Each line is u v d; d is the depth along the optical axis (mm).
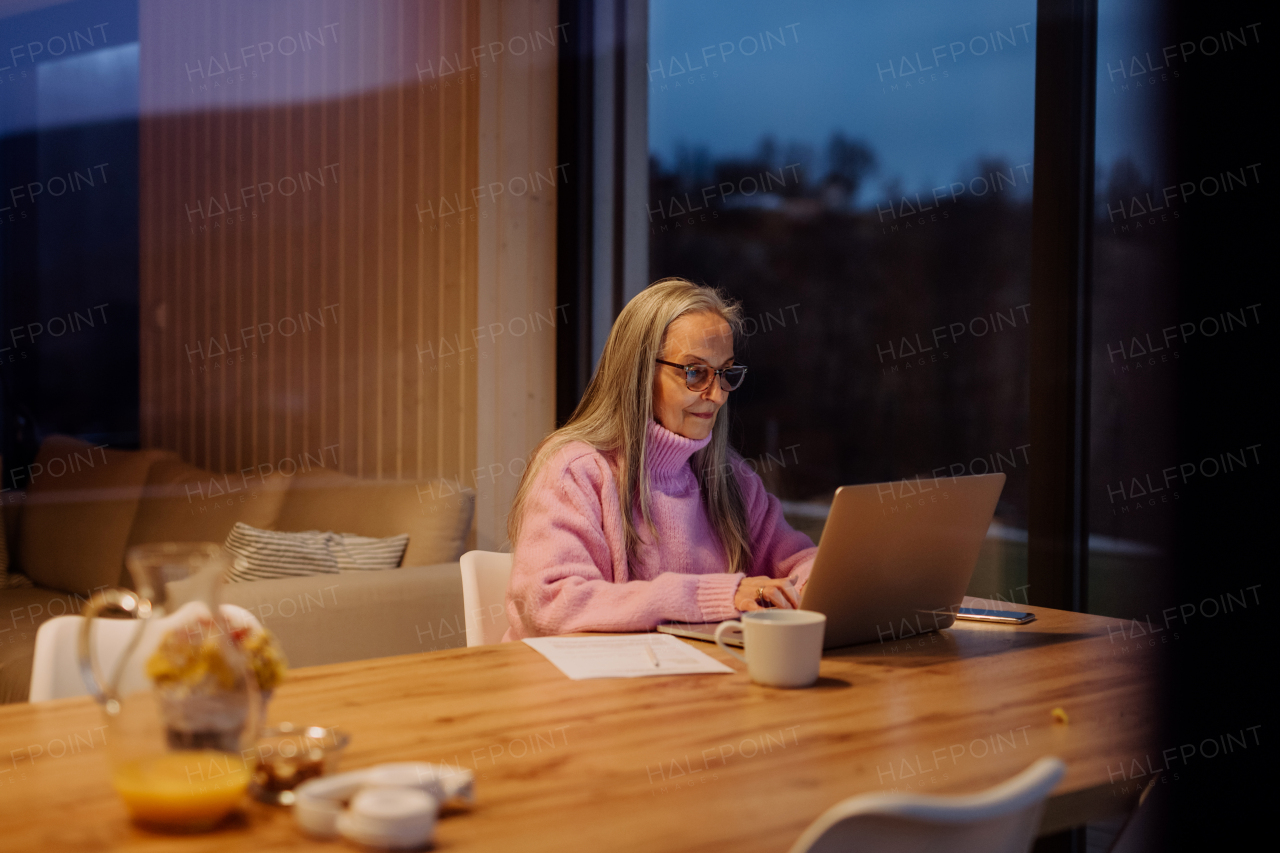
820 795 957
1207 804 1779
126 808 885
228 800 867
